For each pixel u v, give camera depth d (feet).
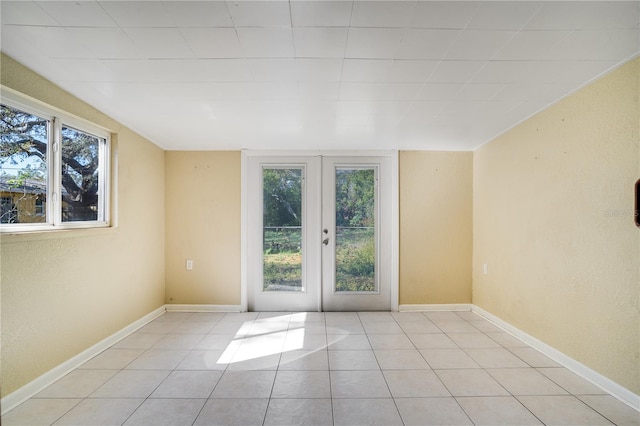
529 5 4.30
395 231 12.12
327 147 11.94
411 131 9.98
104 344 8.44
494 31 4.90
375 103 7.73
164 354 8.18
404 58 5.68
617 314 6.20
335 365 7.61
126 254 9.47
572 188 7.25
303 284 12.25
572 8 4.35
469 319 11.08
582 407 5.93
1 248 5.78
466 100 7.55
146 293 10.64
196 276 12.02
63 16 4.55
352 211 12.33
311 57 5.65
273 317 11.34
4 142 5.99
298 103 7.72
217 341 9.07
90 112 7.82
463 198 12.21
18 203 6.29
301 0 4.21
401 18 4.58
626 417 5.63
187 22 4.68
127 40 5.16
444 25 4.75
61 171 7.25
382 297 12.25
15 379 5.99
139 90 7.00
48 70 6.14
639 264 5.78
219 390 6.51
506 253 9.90
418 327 10.27
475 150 11.98
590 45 5.29
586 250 6.88
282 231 12.30
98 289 8.23
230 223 12.06
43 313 6.59
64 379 6.89
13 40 5.16
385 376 7.09
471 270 12.17
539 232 8.38
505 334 9.62
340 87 6.84
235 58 5.69
